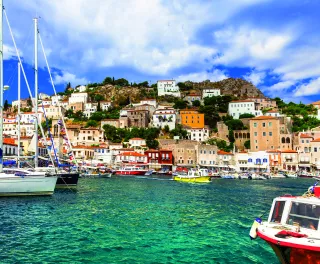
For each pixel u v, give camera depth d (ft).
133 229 85.97
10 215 98.02
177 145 464.65
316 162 450.71
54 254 63.87
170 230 85.71
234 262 62.18
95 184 230.07
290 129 562.25
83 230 82.99
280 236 50.62
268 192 200.13
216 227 90.12
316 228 53.31
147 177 344.08
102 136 528.63
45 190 137.39
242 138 569.64
